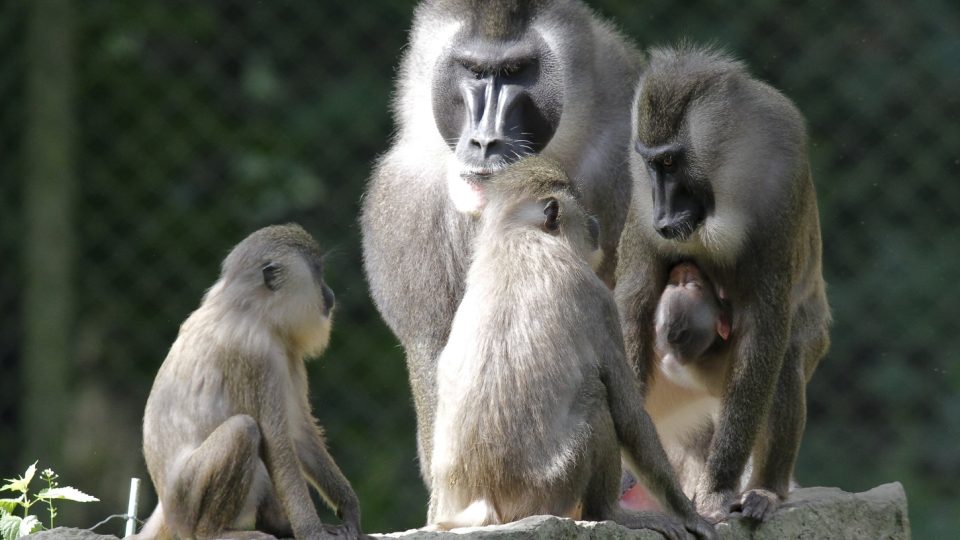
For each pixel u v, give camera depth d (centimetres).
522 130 1093
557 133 1106
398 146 1167
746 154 1008
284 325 890
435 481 957
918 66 1825
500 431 895
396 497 1686
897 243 1802
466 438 902
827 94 1822
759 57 1827
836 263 1803
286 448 865
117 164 1825
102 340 1798
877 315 1789
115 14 1858
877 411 1772
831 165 1816
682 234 1009
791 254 1019
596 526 883
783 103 1040
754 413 1012
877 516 1059
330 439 1706
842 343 1786
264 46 1841
